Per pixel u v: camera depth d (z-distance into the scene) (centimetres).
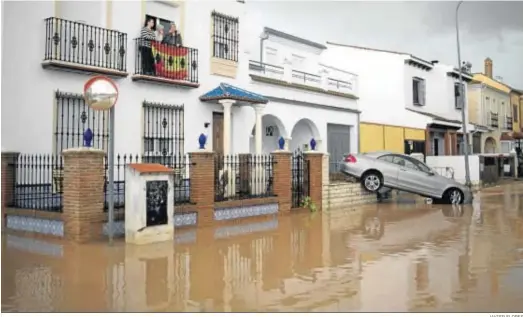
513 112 4275
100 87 938
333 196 1667
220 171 1410
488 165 2827
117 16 1345
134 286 693
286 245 1003
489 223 1323
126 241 988
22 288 679
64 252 898
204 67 1573
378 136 2533
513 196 2158
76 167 962
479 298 639
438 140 3075
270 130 2009
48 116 1188
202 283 711
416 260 862
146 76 1375
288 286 697
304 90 2030
